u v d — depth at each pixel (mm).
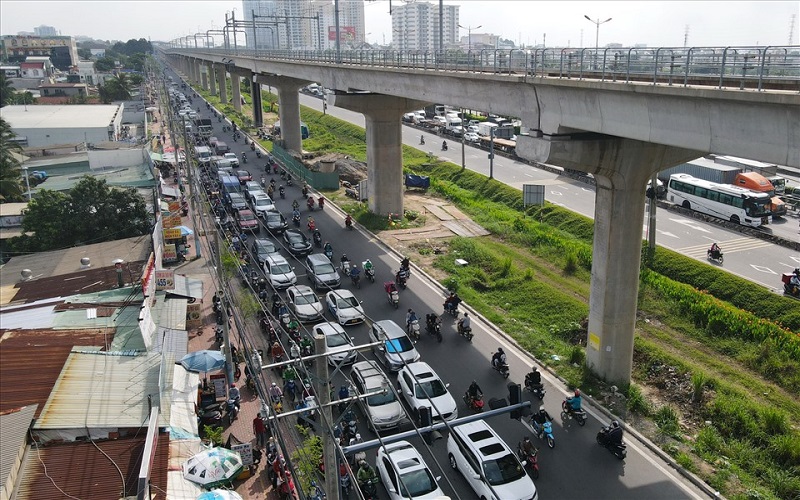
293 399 26406
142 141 88125
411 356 29141
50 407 21141
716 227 50188
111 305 31266
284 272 39281
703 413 25625
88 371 23953
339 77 54969
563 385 27984
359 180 67625
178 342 28266
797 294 35375
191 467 19516
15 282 37312
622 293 26828
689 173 60219
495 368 29219
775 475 21766
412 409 25531
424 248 46562
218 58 124062
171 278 33438
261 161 79250
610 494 21078
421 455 23672
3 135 74875
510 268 41562
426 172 73250
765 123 17875
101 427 20391
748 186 54094
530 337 32188
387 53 45000
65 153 83000
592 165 25547
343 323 33531
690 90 19469
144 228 47938
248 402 26672
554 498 20922
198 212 52531
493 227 50875
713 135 19656
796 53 17641
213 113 124000
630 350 27594
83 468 18766
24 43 191125
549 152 26125
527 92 28750
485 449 21453
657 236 47844
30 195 61906
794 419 25312
